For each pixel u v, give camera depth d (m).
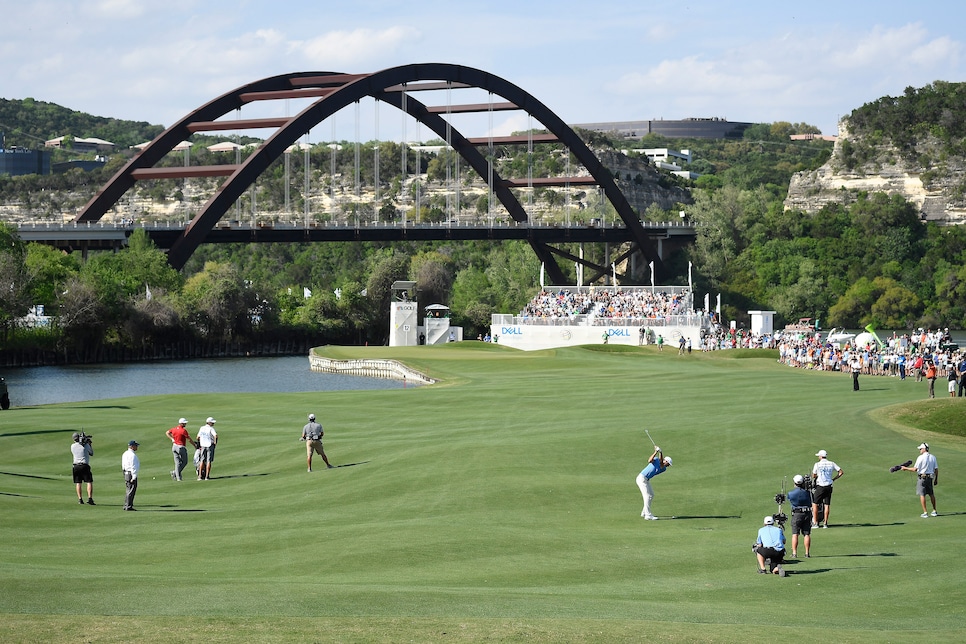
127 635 20.48
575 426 56.53
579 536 33.59
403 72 183.75
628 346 131.88
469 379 96.75
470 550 31.44
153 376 132.38
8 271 141.12
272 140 168.25
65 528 35.56
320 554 31.02
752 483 42.75
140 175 173.38
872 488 42.31
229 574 28.41
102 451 54.91
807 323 197.75
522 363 113.50
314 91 178.25
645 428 54.19
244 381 124.12
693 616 23.61
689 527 35.41
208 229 174.12
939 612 24.50
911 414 56.22
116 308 160.25
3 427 60.16
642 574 28.66
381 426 60.75
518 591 26.27
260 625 21.50
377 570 29.03
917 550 31.48
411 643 20.31
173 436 47.31
